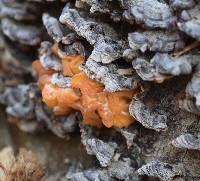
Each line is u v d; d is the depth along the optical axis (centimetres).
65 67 34
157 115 33
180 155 33
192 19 30
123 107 33
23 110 39
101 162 34
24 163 35
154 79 31
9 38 41
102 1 32
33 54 41
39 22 39
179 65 30
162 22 30
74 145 39
